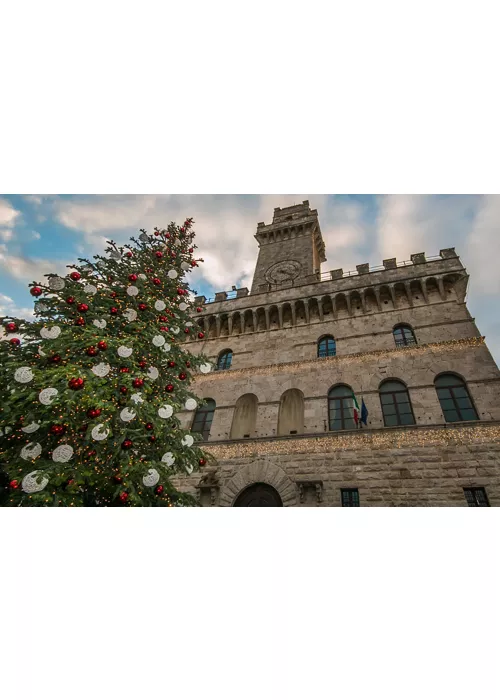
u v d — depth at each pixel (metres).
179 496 10.59
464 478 13.55
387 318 20.25
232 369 21.42
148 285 12.76
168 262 14.67
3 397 8.59
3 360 9.20
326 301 22.64
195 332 14.61
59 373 8.15
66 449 7.66
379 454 15.12
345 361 19.02
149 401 10.68
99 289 11.63
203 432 19.48
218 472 16.98
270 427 18.00
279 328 22.75
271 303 23.78
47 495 7.36
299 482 15.09
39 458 8.57
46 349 9.27
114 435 9.48
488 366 16.12
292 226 36.91
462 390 16.03
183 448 11.11
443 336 18.12
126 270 12.80
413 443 14.91
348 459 15.41
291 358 20.72
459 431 14.56
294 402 19.12
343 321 21.33
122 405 9.50
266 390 19.64
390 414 16.45
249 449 17.22
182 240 15.70
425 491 13.69
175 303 13.91
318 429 16.97
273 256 34.72
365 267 23.39
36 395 8.32
